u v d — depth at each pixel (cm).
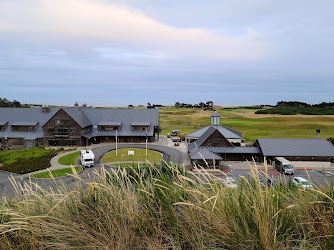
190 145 5556
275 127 10319
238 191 425
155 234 377
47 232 370
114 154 5206
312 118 13738
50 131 6303
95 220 397
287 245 321
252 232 340
